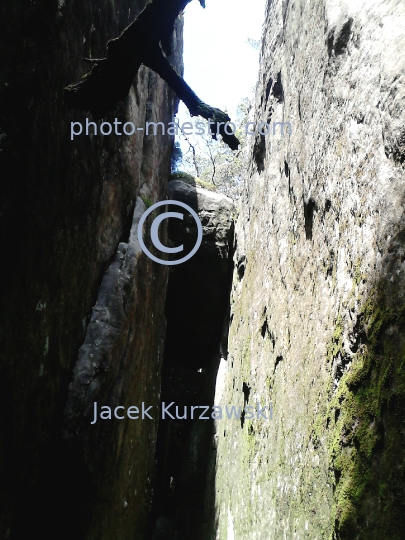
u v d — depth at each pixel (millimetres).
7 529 2295
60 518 2898
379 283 1500
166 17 1975
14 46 2217
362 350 1584
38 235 2451
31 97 2295
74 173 2926
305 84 2768
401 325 1330
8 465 2301
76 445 2984
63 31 2605
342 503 1483
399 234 1426
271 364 3273
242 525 3500
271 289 3537
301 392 2365
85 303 3342
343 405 1657
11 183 2166
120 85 2166
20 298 2324
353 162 1854
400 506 1227
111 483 3682
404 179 1418
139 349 4461
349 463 1524
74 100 2176
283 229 3275
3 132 2121
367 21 1830
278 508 2566
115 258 3896
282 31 3854
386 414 1340
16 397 2350
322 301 2172
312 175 2480
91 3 3092
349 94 1938
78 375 3094
